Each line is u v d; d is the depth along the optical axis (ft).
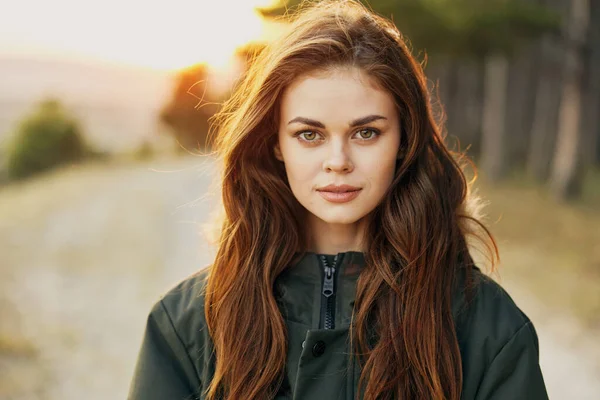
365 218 6.09
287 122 5.57
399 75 5.49
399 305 5.74
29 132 91.25
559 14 38.63
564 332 21.11
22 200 55.11
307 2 6.64
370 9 6.27
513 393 5.58
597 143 72.90
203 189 55.98
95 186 63.21
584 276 27.61
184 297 6.21
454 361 5.62
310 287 6.01
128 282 27.89
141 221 42.27
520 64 81.97
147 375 6.00
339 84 5.34
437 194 6.01
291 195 6.15
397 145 5.62
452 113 89.35
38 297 25.70
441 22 33.06
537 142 67.31
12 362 18.83
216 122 7.04
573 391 17.03
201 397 5.94
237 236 6.07
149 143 103.96
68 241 36.50
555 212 43.78
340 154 5.38
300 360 5.65
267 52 6.13
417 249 5.79
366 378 5.64
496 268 6.59
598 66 47.42
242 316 5.89
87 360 19.29
